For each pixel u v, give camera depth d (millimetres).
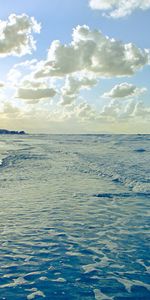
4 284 6043
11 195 14000
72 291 5777
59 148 48438
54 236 8711
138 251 7676
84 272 6551
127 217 10648
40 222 9984
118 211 11414
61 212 11188
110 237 8664
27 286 5957
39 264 6930
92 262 7051
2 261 7082
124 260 7168
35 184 16906
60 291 5773
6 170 22500
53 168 23766
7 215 10750
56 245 8047
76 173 21250
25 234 8867
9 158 30484
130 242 8289
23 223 9875
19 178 18984
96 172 21484
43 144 64500
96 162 26438
